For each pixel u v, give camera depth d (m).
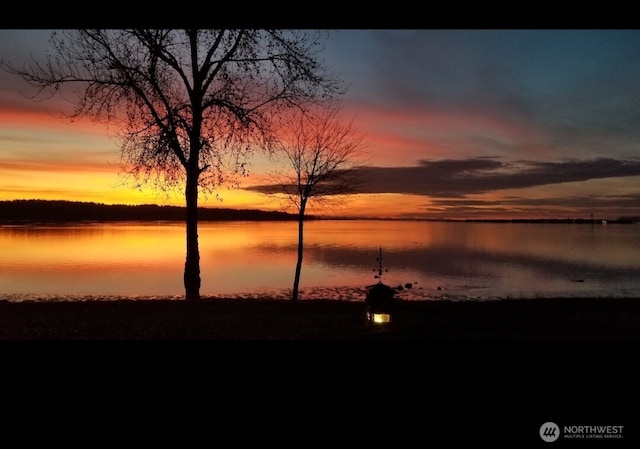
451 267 46.62
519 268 46.44
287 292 29.83
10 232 96.25
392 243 87.12
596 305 12.80
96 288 31.45
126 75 14.68
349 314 11.71
